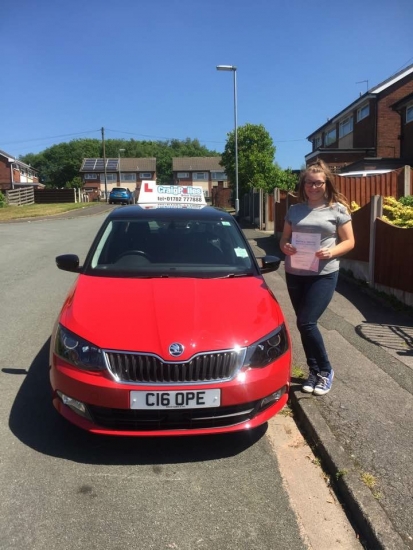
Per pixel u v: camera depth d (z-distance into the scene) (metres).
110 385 3.00
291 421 3.81
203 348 3.07
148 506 2.77
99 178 78.94
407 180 12.61
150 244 4.46
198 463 3.21
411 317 6.19
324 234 3.82
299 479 3.07
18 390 4.19
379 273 7.31
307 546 2.51
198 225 4.75
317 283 3.88
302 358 4.84
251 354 3.17
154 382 3.02
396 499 2.75
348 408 3.79
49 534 2.54
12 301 7.21
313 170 3.75
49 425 3.62
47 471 3.07
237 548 2.48
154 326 3.19
